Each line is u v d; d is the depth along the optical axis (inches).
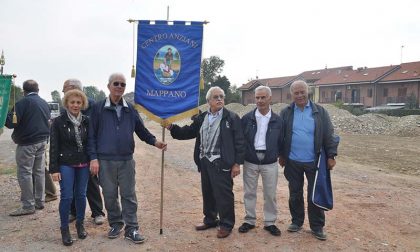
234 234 213.6
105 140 198.8
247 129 212.5
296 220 218.8
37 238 207.3
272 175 212.5
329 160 205.9
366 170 462.0
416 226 237.5
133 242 201.3
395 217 255.1
